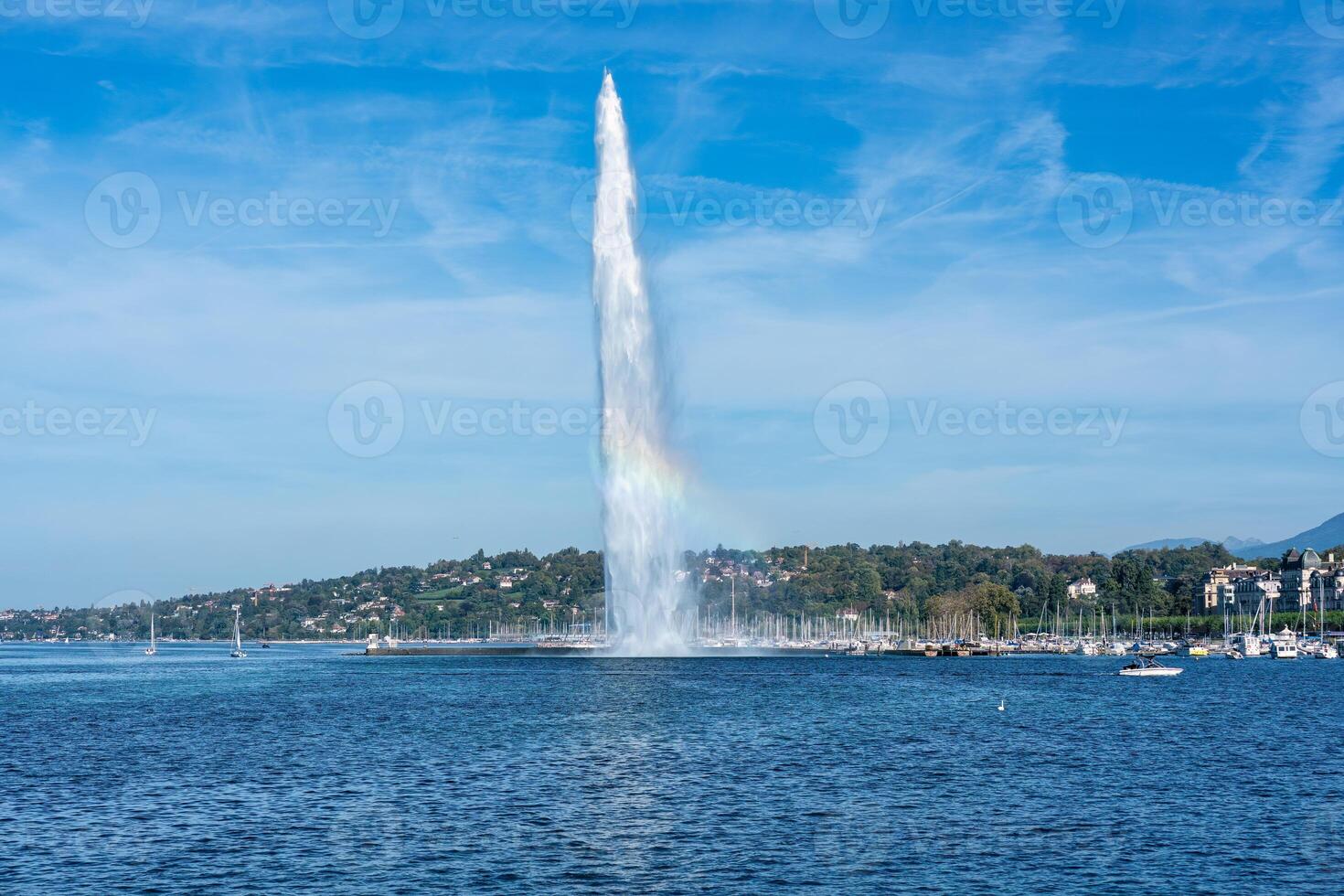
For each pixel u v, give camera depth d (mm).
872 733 91125
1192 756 79688
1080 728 97250
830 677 162375
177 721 103750
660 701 119000
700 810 59375
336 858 49781
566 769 72000
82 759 78250
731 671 173750
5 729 98625
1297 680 170750
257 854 50438
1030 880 46812
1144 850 51469
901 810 59594
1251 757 79500
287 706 118625
